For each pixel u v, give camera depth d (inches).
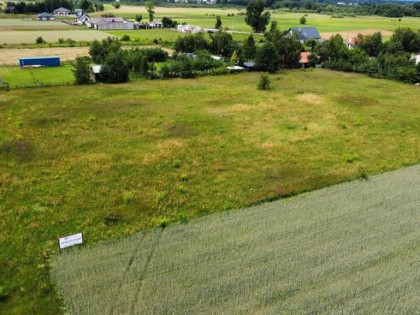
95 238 762.8
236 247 737.0
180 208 879.1
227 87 1999.3
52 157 1121.4
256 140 1277.1
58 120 1428.4
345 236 773.3
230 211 868.0
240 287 634.8
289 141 1275.8
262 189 964.6
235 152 1182.3
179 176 1027.9
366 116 1549.0
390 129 1408.7
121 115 1499.8
